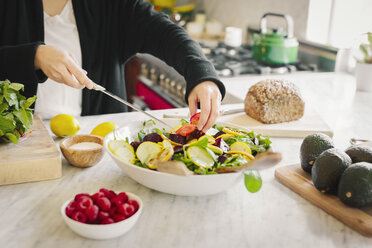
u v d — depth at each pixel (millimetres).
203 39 3166
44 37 1499
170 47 1443
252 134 1009
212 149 887
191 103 1135
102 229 695
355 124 1448
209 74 1177
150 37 1562
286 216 823
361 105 1697
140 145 896
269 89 1355
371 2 2215
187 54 1335
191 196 883
